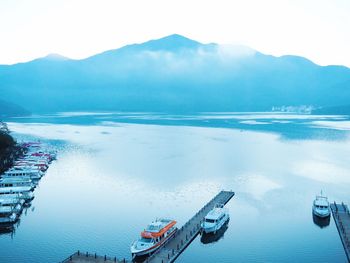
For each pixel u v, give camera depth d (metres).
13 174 164.62
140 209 124.12
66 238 101.44
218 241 99.75
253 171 179.00
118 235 103.19
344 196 137.75
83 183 157.50
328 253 92.81
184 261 89.00
